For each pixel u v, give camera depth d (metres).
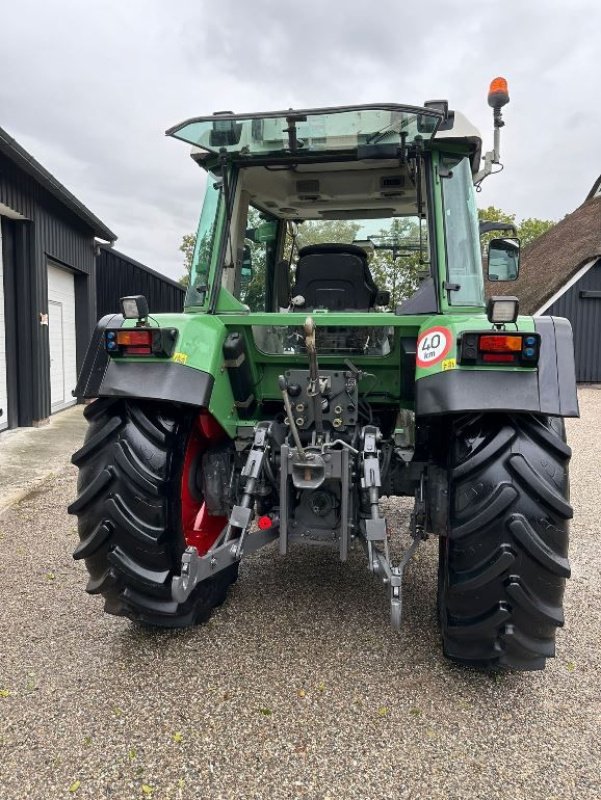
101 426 2.57
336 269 3.27
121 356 2.51
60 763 2.04
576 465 6.86
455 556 2.34
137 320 2.56
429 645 2.78
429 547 3.98
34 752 2.09
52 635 2.86
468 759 2.08
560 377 2.24
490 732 2.22
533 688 2.49
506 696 2.43
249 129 2.81
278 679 2.51
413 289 3.35
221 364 2.70
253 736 2.17
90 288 11.52
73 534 4.32
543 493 2.22
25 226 8.48
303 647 2.75
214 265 3.02
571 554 4.03
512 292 19.34
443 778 2.00
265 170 3.23
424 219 3.14
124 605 2.56
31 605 3.17
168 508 2.49
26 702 2.35
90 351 2.65
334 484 2.76
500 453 2.29
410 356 2.71
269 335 3.00
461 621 2.38
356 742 2.15
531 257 21.44
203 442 3.01
